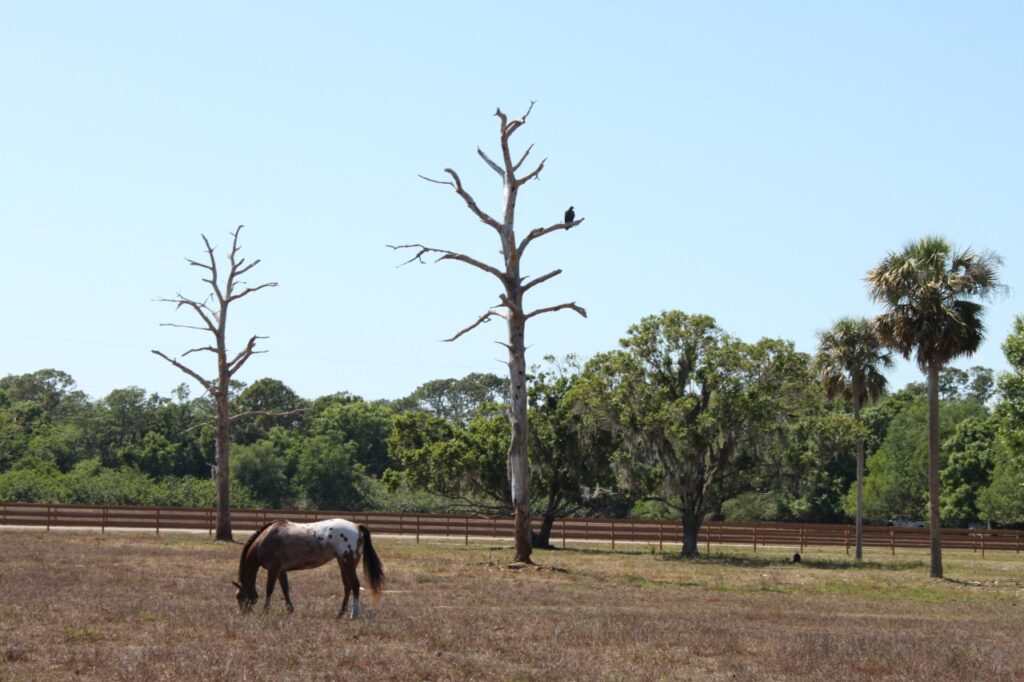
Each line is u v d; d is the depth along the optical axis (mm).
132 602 18891
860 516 52531
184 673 12336
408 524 57281
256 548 18141
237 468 86875
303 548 18000
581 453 55875
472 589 26828
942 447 84688
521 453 37531
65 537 42594
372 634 16172
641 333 50375
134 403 101812
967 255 38906
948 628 22422
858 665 15078
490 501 70062
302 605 19625
